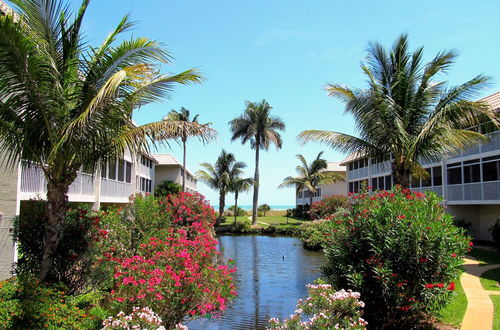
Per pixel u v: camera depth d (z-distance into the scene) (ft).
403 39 44.01
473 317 27.27
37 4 22.34
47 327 17.98
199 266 24.23
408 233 24.76
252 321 30.37
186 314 24.02
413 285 24.71
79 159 24.72
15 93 22.07
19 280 20.83
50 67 21.89
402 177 42.93
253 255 71.41
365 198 30.12
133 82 24.38
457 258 24.68
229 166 145.79
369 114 42.80
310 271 54.13
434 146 42.52
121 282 23.61
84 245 28.58
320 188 174.19
